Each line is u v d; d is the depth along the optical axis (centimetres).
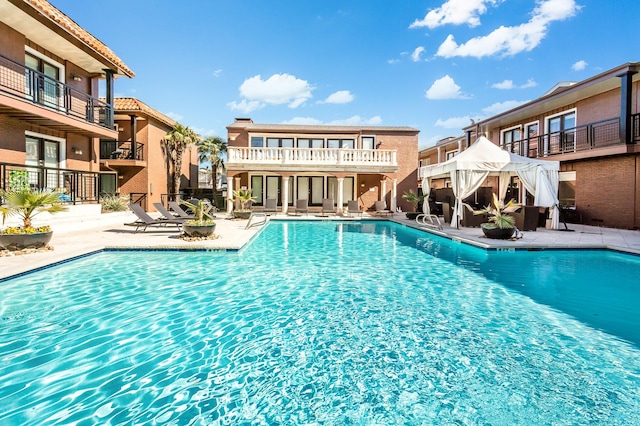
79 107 1488
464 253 1005
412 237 1345
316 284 681
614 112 1527
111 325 473
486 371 367
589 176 1644
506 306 560
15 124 1158
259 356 396
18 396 316
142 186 2122
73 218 1255
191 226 1066
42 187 1287
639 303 573
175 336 443
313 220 1922
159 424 283
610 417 294
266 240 1255
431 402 315
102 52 1347
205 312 526
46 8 1058
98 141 1622
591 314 525
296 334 454
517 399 320
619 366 377
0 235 783
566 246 1002
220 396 322
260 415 296
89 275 723
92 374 354
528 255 968
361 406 309
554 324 488
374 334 456
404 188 2497
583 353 405
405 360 389
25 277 679
